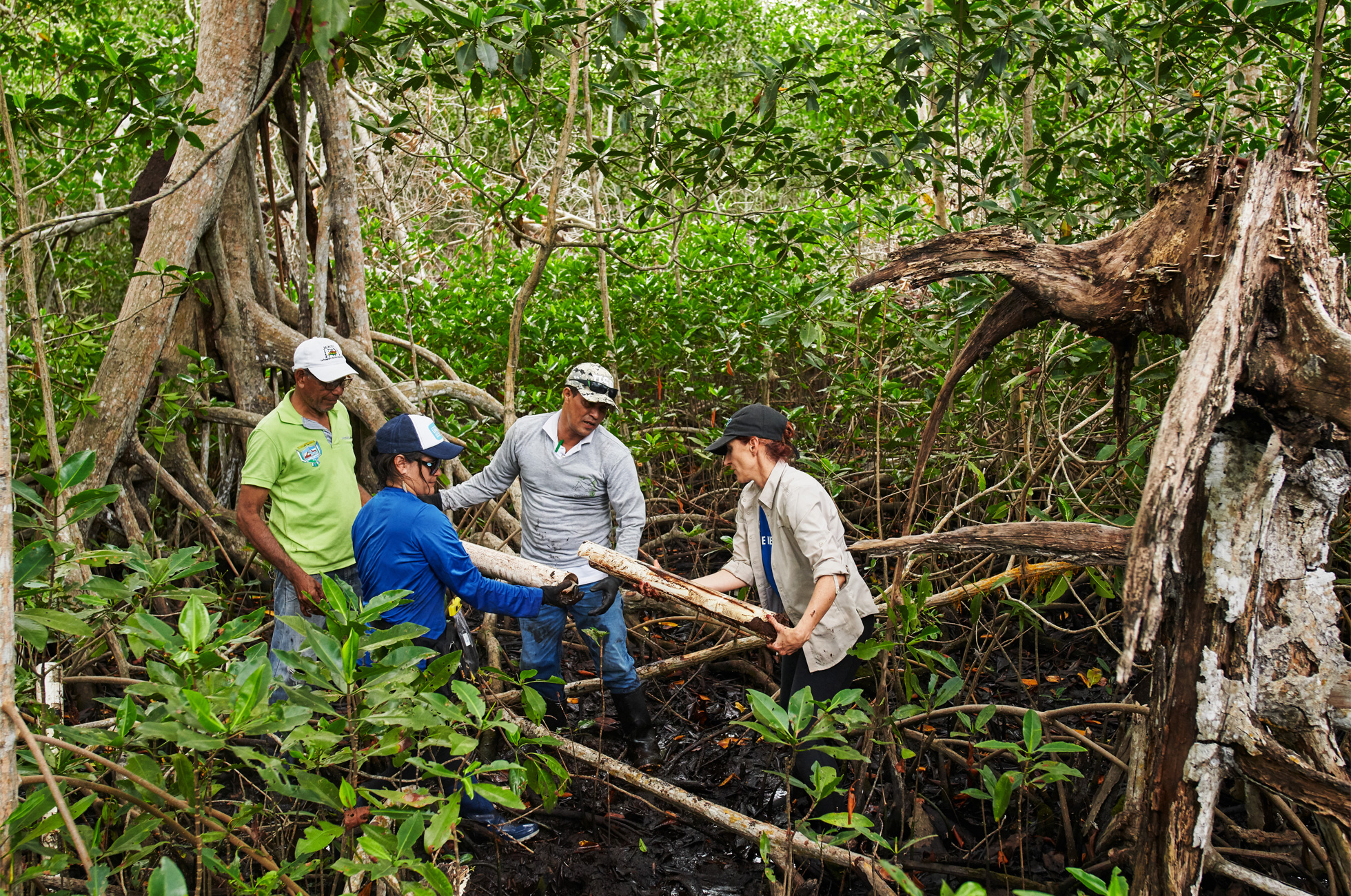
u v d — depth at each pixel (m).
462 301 6.52
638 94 4.63
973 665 3.95
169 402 4.16
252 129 4.46
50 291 6.34
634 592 4.56
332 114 4.57
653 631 4.76
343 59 3.99
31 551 2.02
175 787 1.98
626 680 3.63
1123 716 3.17
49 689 2.62
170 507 4.84
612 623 3.59
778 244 4.76
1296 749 1.84
